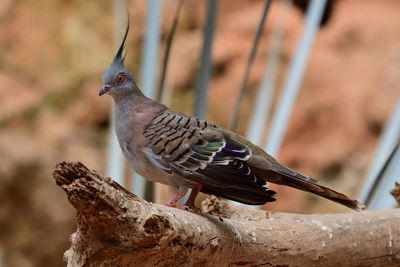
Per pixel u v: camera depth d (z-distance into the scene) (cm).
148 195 653
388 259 542
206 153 527
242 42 1541
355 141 1434
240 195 518
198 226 446
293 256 516
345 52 1535
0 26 1672
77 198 368
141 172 567
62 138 1526
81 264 400
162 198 1276
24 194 1397
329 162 1422
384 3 1588
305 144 1443
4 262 1346
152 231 397
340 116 1449
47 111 1580
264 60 1500
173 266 434
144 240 393
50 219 1394
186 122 546
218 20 1606
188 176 525
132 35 1558
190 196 547
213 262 466
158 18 723
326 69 1492
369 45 1526
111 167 710
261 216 584
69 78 1614
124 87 583
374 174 683
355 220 544
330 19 1617
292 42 1478
